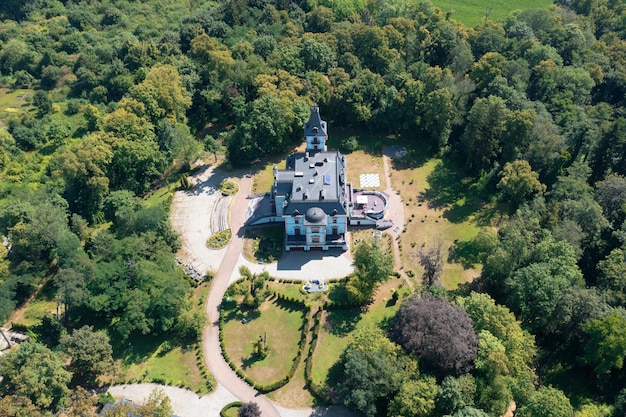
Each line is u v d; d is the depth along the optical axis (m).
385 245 181.75
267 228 189.75
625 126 189.50
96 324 161.62
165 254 169.62
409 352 137.88
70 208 191.50
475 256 177.12
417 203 197.38
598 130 195.62
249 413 129.38
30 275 165.62
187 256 180.62
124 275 161.25
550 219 170.50
